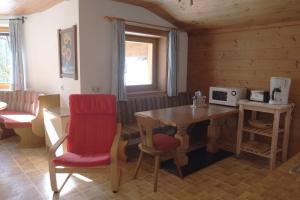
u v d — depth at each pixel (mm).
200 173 3117
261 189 1250
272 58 3643
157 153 2662
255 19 3588
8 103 4527
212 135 3844
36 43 4527
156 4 3783
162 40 4535
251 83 3926
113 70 3658
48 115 3559
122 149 3361
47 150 3764
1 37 4770
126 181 2855
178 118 2953
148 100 4141
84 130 2879
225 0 3277
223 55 4258
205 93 4609
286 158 3498
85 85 3502
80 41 3377
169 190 2678
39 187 2672
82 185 2736
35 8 4113
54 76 4199
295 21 3338
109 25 3621
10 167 3166
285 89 3283
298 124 3463
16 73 4652
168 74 4418
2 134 4293
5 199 2428
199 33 4551
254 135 3924
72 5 3447
